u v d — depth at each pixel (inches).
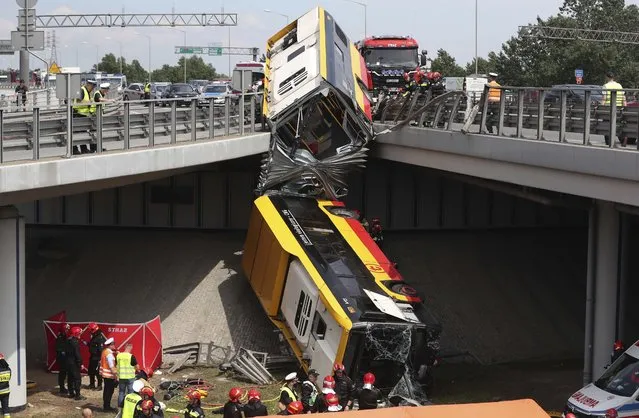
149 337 1157.1
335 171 1275.8
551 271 1485.0
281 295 1144.8
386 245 1537.9
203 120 1258.0
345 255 1092.5
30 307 1353.3
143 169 1041.5
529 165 987.3
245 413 727.7
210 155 1165.1
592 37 3154.5
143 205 1595.7
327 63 1275.8
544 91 962.1
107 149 1028.5
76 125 1003.9
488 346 1298.0
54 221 1614.2
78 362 1035.3
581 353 1301.7
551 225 1648.6
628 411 837.2
